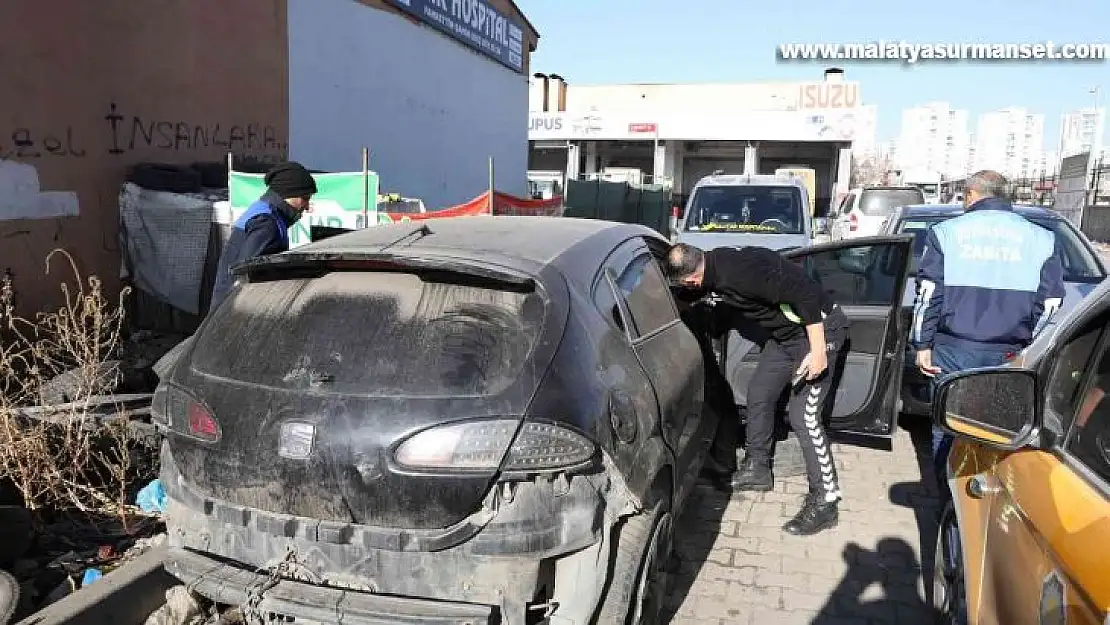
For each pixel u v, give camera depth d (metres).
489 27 17.45
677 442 3.36
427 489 2.36
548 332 2.61
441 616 2.37
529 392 2.45
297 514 2.50
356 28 12.28
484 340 2.55
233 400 2.59
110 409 4.34
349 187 7.25
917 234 7.95
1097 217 29.70
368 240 3.14
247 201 7.46
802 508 4.47
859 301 4.95
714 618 3.52
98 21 7.76
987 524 2.59
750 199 10.48
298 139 10.99
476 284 2.71
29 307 7.12
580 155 39.69
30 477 3.67
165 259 7.84
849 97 40.31
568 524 2.47
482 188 17.69
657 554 3.12
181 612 3.07
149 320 8.00
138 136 8.28
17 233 7.04
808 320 4.05
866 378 4.87
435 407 2.40
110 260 7.95
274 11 10.32
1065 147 58.59
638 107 48.75
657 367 3.28
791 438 5.64
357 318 2.66
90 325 4.98
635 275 3.58
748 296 4.12
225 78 9.51
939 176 33.03
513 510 2.39
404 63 13.81
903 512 4.64
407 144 14.15
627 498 2.69
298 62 10.90
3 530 3.35
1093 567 1.68
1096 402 2.07
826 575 3.92
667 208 25.47
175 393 2.76
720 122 35.53
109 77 7.91
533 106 39.81
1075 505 1.91
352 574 2.47
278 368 2.60
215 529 2.65
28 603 3.01
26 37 7.06
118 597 3.07
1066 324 2.49
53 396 4.14
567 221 3.76
